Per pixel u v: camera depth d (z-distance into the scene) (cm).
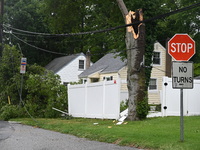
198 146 904
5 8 4688
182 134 988
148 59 2159
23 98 2602
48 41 4972
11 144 1099
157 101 3350
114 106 1767
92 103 1989
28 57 4878
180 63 978
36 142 1132
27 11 4766
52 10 2688
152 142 993
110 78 3384
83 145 1054
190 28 3662
